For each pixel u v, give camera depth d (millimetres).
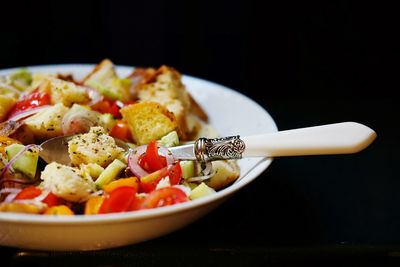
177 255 421
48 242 397
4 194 427
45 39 868
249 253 424
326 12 833
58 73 634
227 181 468
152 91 608
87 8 849
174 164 452
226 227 461
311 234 454
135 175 450
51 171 421
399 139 650
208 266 423
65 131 499
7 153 442
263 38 855
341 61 855
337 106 766
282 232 455
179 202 405
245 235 449
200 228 458
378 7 823
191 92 649
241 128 564
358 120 709
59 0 840
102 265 415
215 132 585
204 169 468
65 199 411
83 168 444
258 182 545
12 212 381
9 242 403
